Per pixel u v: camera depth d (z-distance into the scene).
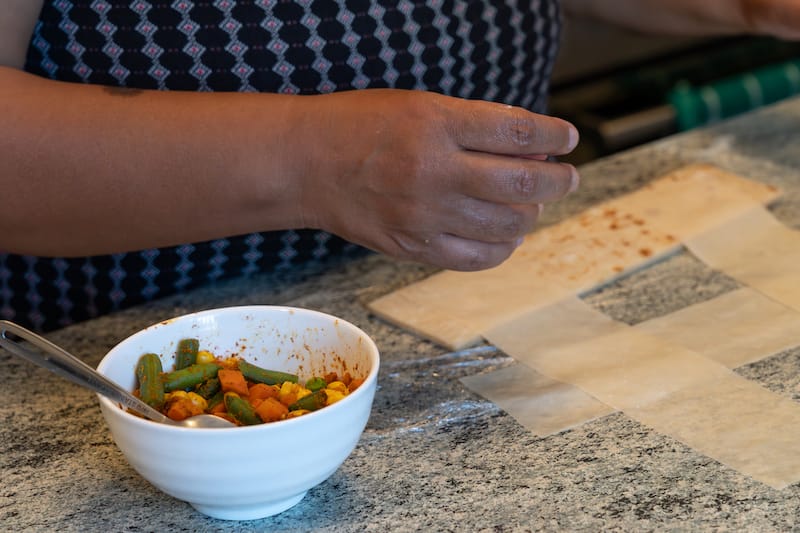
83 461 0.73
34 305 1.01
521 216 0.75
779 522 0.62
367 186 0.74
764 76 1.95
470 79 0.99
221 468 0.59
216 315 0.73
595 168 1.26
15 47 0.82
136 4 0.85
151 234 0.81
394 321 0.92
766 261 0.99
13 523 0.66
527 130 0.70
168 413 0.65
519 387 0.80
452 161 0.71
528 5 1.01
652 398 0.77
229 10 0.86
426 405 0.78
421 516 0.65
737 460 0.68
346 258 1.07
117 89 0.79
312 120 0.75
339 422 0.61
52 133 0.76
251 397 0.67
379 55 0.92
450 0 0.94
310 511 0.66
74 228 0.80
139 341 0.70
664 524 0.62
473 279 0.99
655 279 0.98
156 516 0.66
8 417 0.79
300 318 0.73
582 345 0.86
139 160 0.76
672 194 1.14
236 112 0.76
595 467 0.69
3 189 0.77
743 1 1.21
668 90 1.93
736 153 1.27
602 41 1.83
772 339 0.84
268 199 0.77
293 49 0.89
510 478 0.68
